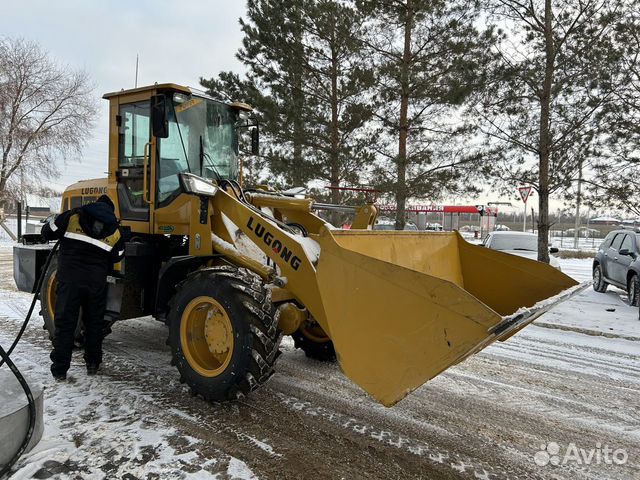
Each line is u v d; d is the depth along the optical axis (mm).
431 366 2744
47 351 4926
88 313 4219
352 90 11312
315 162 12102
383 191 11430
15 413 2543
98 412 3502
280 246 3637
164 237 4988
